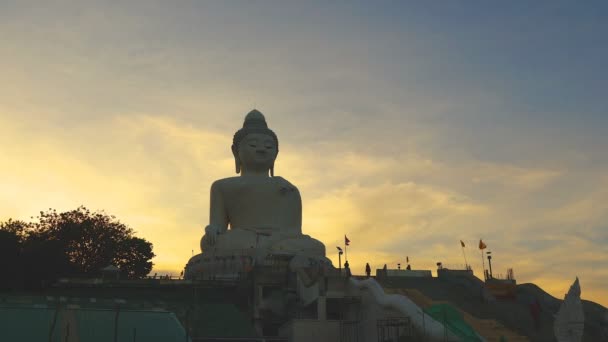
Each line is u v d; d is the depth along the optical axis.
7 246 61.03
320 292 44.28
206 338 38.00
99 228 78.19
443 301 45.84
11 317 33.44
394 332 40.03
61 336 33.53
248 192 65.81
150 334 35.75
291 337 43.09
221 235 62.09
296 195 67.31
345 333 43.44
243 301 49.19
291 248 60.34
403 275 57.62
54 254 63.81
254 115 71.00
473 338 37.16
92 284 51.31
